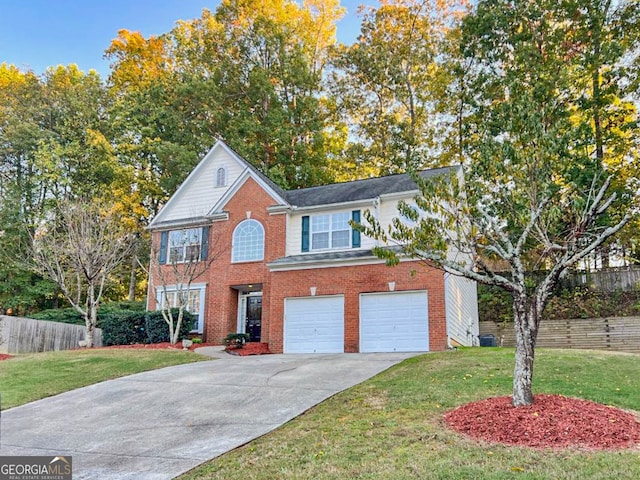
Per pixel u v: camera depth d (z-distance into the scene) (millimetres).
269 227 22172
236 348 19703
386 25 34812
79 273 21250
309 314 19391
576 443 6523
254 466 6645
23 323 20703
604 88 26594
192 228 23953
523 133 8914
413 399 9344
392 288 18297
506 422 7363
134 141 33906
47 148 31516
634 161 26172
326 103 35906
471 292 24297
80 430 9039
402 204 9203
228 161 25109
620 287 25344
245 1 35625
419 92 33938
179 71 36594
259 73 32844
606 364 12359
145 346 20094
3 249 29312
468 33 29797
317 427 8188
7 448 8148
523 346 8242
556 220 8500
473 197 9109
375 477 5816
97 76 35594
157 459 7328
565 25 28406
